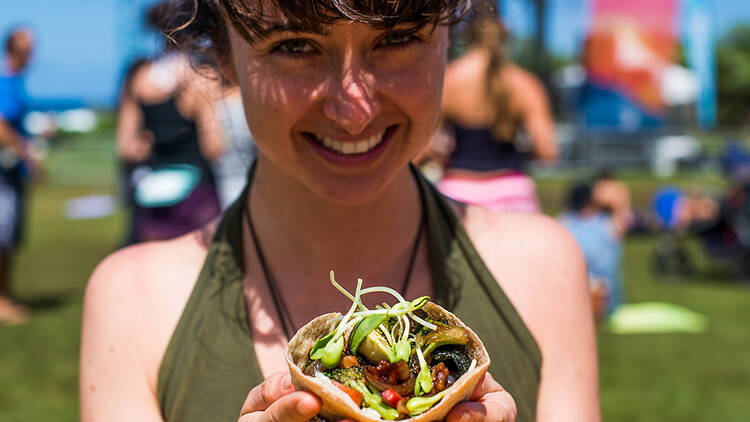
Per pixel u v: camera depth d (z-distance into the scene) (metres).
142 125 5.09
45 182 21.81
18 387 4.81
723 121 43.72
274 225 1.55
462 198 4.51
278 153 1.36
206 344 1.48
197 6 1.57
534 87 4.62
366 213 1.51
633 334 6.23
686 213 8.82
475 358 1.15
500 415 1.12
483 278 1.54
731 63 43.62
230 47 1.55
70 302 7.24
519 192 4.54
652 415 4.31
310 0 1.21
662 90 21.28
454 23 1.36
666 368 5.26
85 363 1.54
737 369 5.23
